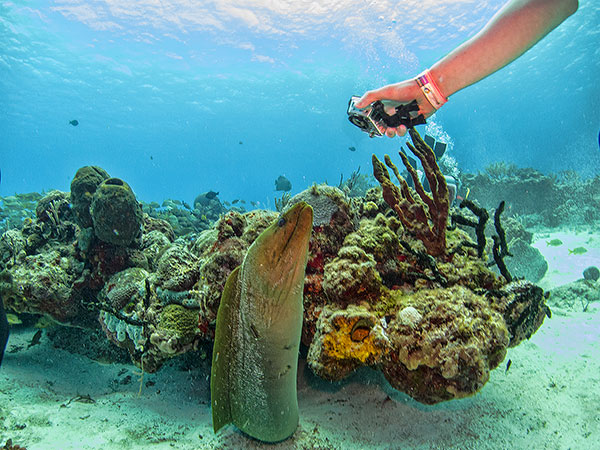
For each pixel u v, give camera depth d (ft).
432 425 2.26
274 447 2.16
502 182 10.88
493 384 2.59
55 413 2.60
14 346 3.87
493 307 2.21
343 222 2.57
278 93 39.68
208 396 2.97
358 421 2.35
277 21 25.21
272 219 2.78
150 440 2.34
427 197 2.35
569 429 2.14
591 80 37.04
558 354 2.92
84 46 28.53
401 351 1.94
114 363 3.63
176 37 27.61
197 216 10.44
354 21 24.59
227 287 1.94
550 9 1.73
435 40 26.91
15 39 26.55
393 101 2.03
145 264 3.70
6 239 4.04
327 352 2.03
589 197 10.32
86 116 44.14
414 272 2.33
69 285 3.59
